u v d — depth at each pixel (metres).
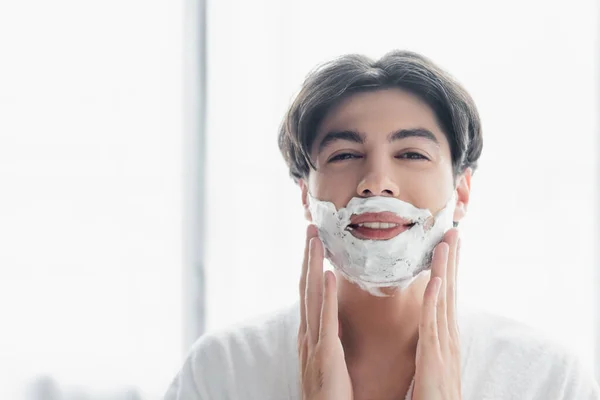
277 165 1.43
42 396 1.48
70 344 1.48
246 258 1.43
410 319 0.82
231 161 1.44
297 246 1.41
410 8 1.35
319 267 0.79
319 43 1.40
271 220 1.42
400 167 0.78
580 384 0.82
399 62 0.80
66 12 1.50
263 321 0.92
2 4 1.51
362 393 0.82
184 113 1.47
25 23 1.51
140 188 1.48
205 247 1.44
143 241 1.47
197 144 1.45
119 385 1.47
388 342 0.82
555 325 1.28
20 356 1.49
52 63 1.50
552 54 1.30
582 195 1.28
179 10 1.48
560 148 1.29
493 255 1.30
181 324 1.46
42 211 1.49
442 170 0.79
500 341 0.85
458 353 0.77
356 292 0.82
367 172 0.77
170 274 1.47
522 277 1.29
